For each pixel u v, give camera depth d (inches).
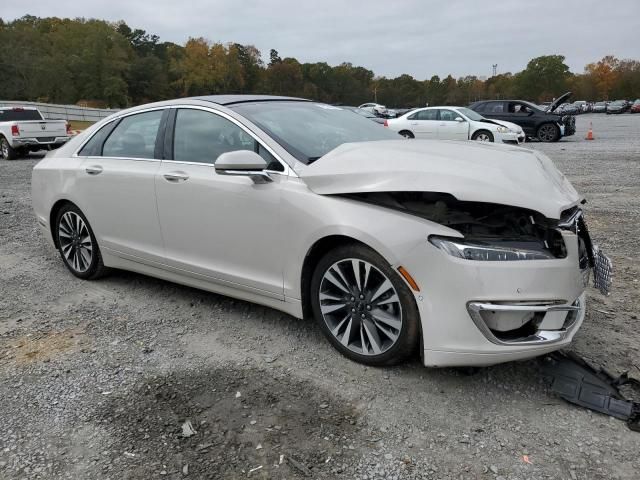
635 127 1182.3
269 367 126.0
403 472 91.2
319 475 91.0
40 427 106.0
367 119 174.7
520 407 107.9
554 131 770.8
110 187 168.4
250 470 92.5
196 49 4143.7
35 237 256.2
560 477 89.0
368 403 110.5
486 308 103.6
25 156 695.1
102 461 95.7
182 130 154.4
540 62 3907.5
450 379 118.1
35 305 169.6
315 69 4975.4
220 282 147.1
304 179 124.7
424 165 114.0
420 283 108.7
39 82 3056.1
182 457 96.0
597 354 127.8
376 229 112.6
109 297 174.4
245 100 156.5
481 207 111.3
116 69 3622.0
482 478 89.4
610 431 99.7
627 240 222.2
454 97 4793.3
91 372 126.5
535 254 105.3
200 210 144.4
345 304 124.6
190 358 131.8
